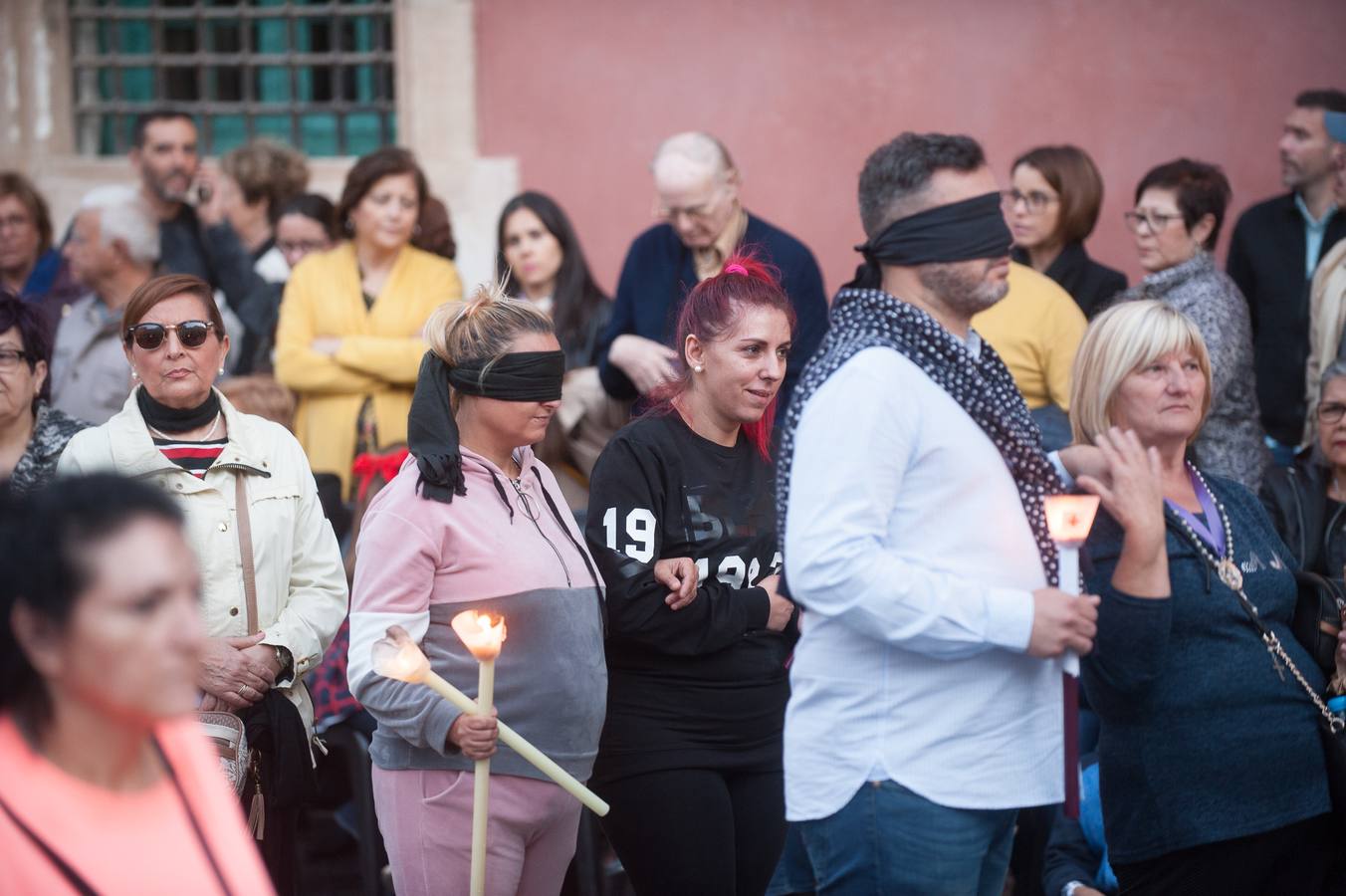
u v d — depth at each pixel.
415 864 3.85
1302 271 7.37
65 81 9.80
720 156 6.06
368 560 3.85
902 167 3.46
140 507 2.15
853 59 8.90
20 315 4.81
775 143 9.01
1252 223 7.55
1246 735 3.92
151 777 2.33
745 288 4.20
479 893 3.51
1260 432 6.12
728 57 9.01
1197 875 3.96
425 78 9.28
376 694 3.77
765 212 9.05
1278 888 4.10
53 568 2.09
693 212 6.01
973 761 3.41
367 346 6.92
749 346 4.15
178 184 8.02
